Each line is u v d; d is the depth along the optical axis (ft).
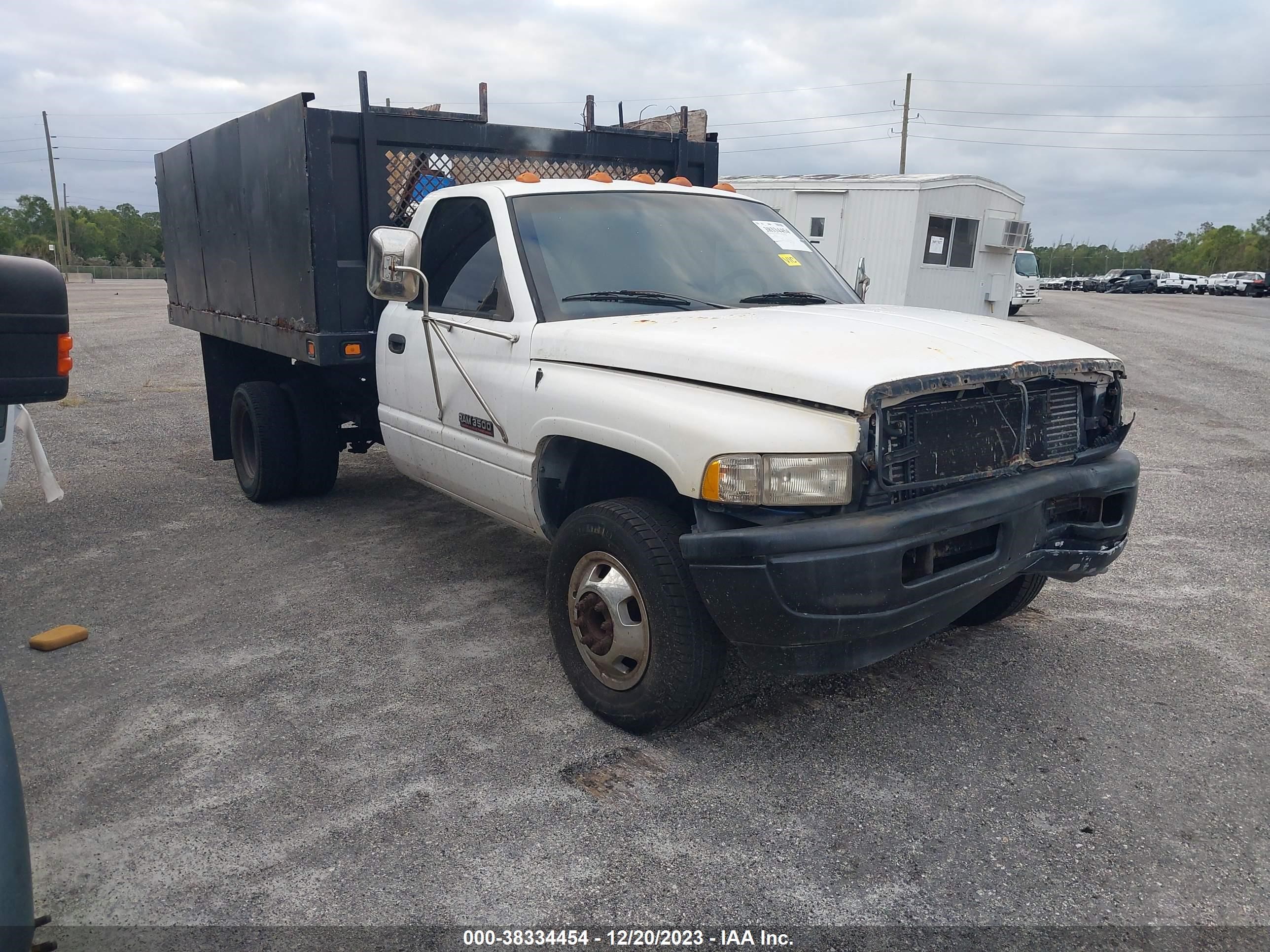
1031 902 8.59
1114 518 12.03
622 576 11.09
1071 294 180.65
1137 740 11.43
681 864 9.12
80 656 13.84
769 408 9.74
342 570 17.53
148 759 11.01
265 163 18.51
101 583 16.83
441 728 11.70
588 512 11.39
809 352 10.02
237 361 24.08
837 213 59.11
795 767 10.82
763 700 12.42
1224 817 9.87
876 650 10.16
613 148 20.47
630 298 13.11
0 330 6.92
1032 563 11.09
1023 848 9.37
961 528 9.89
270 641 14.33
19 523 20.54
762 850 9.32
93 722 11.89
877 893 8.71
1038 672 13.29
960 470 10.16
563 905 8.55
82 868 9.07
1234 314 106.01
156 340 65.05
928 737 11.50
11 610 15.61
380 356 16.72
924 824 9.74
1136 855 9.25
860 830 9.64
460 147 18.39
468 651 13.97
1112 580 17.06
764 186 62.54
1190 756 11.07
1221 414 35.32
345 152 17.20
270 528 20.16
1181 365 51.67
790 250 15.31
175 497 22.81
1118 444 12.21
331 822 9.78
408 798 10.20
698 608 10.38
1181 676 13.15
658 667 10.68
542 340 12.41
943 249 58.95
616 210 14.42
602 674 11.66
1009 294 67.05
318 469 21.53
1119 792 10.33
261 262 19.45
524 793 10.28
